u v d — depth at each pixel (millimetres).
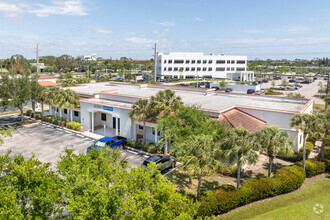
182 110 24578
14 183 10688
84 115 38438
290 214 16781
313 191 20672
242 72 123625
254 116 32125
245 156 18656
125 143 30828
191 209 11867
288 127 29672
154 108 28297
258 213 17484
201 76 131375
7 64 109125
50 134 35688
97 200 9797
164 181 11656
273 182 19828
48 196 10031
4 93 37969
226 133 20734
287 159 27344
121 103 37812
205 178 22547
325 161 25203
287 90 90750
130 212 9992
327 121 25781
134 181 11359
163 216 10625
